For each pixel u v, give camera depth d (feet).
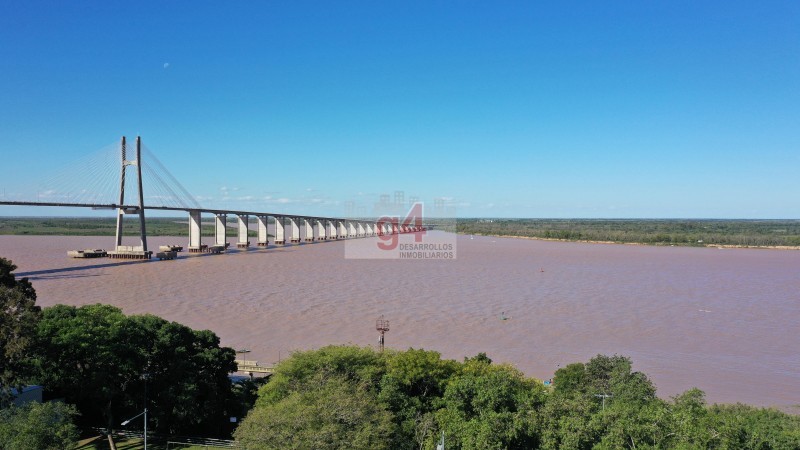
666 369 213.66
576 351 234.79
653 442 111.96
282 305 315.17
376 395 134.82
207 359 154.71
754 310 328.29
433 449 113.91
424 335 255.09
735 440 110.01
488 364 166.81
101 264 518.37
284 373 142.10
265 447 101.09
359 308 312.09
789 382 201.05
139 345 151.84
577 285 424.46
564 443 109.91
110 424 144.36
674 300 359.87
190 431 151.64
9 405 122.11
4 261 166.71
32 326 135.23
